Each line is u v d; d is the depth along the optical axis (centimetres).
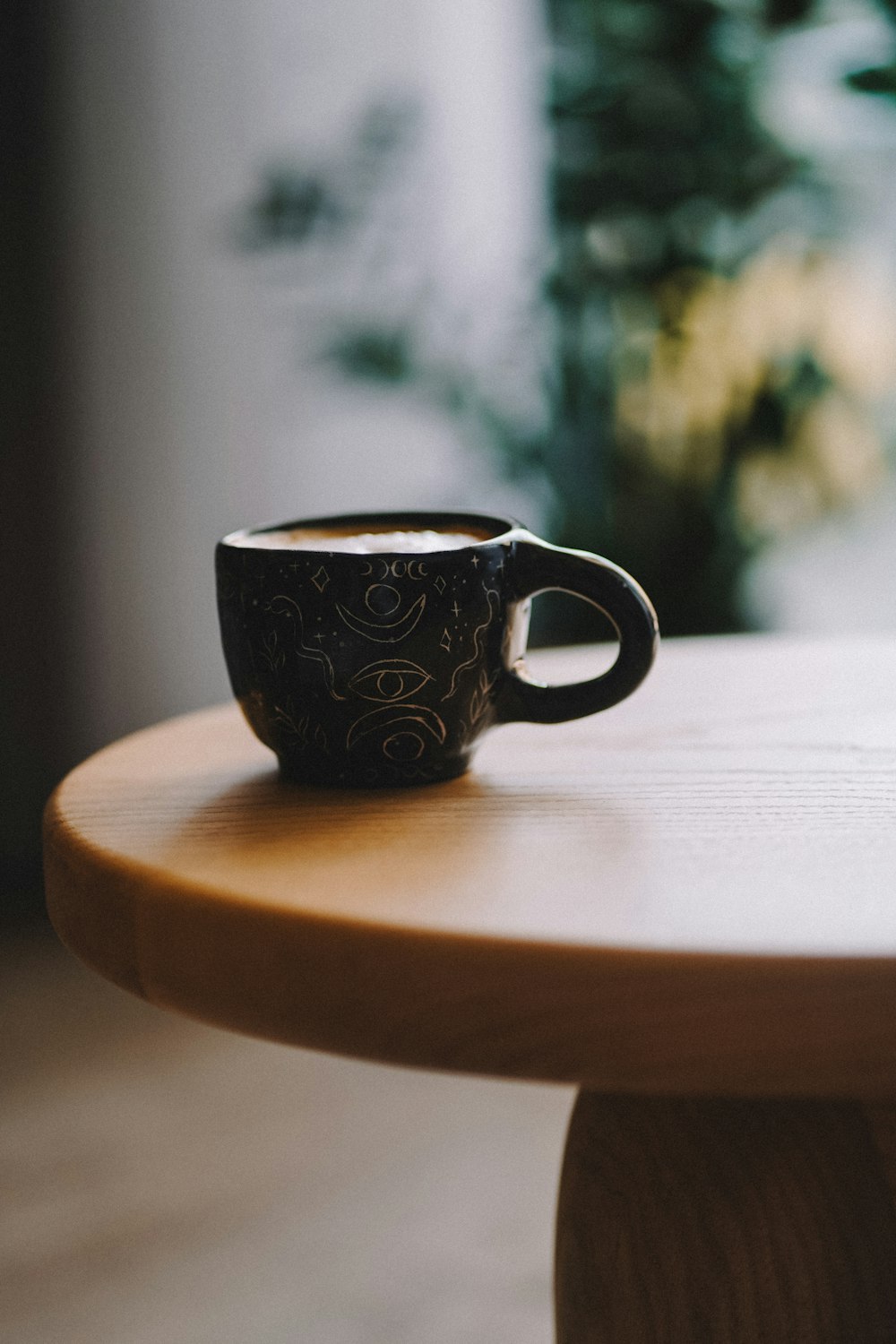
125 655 221
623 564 199
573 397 204
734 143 191
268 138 211
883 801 73
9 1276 129
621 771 77
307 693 74
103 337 210
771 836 70
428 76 216
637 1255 79
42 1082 167
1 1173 147
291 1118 158
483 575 74
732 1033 62
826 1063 62
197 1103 162
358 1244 134
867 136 193
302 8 210
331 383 222
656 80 191
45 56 201
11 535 213
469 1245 134
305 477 226
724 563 199
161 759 81
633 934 63
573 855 69
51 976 198
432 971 63
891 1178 76
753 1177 77
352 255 217
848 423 199
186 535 220
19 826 222
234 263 215
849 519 210
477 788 76
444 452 231
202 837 71
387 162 212
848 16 184
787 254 198
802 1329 76
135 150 206
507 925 64
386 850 70
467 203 221
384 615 73
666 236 193
